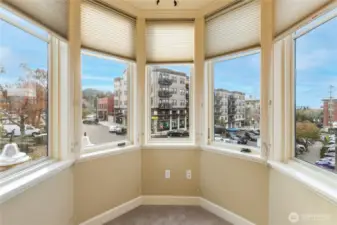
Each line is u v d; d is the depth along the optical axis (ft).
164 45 9.83
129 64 9.82
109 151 8.46
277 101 7.02
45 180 5.76
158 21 9.70
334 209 4.54
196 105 9.70
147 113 10.15
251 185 7.71
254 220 7.61
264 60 7.29
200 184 9.77
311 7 5.31
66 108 7.00
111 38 8.63
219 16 8.85
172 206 9.71
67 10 6.97
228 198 8.56
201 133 9.68
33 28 6.02
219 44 8.89
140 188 9.91
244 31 7.98
